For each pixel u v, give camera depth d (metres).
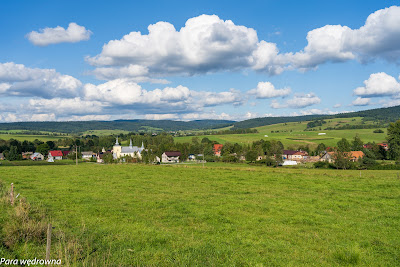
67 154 185.50
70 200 27.14
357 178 44.78
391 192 33.03
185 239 17.03
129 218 21.27
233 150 155.38
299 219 21.92
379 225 20.59
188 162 139.38
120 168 61.84
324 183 39.91
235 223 20.89
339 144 142.38
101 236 16.92
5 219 17.17
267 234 18.61
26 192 31.06
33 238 14.54
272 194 32.06
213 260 14.11
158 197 29.77
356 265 14.20
